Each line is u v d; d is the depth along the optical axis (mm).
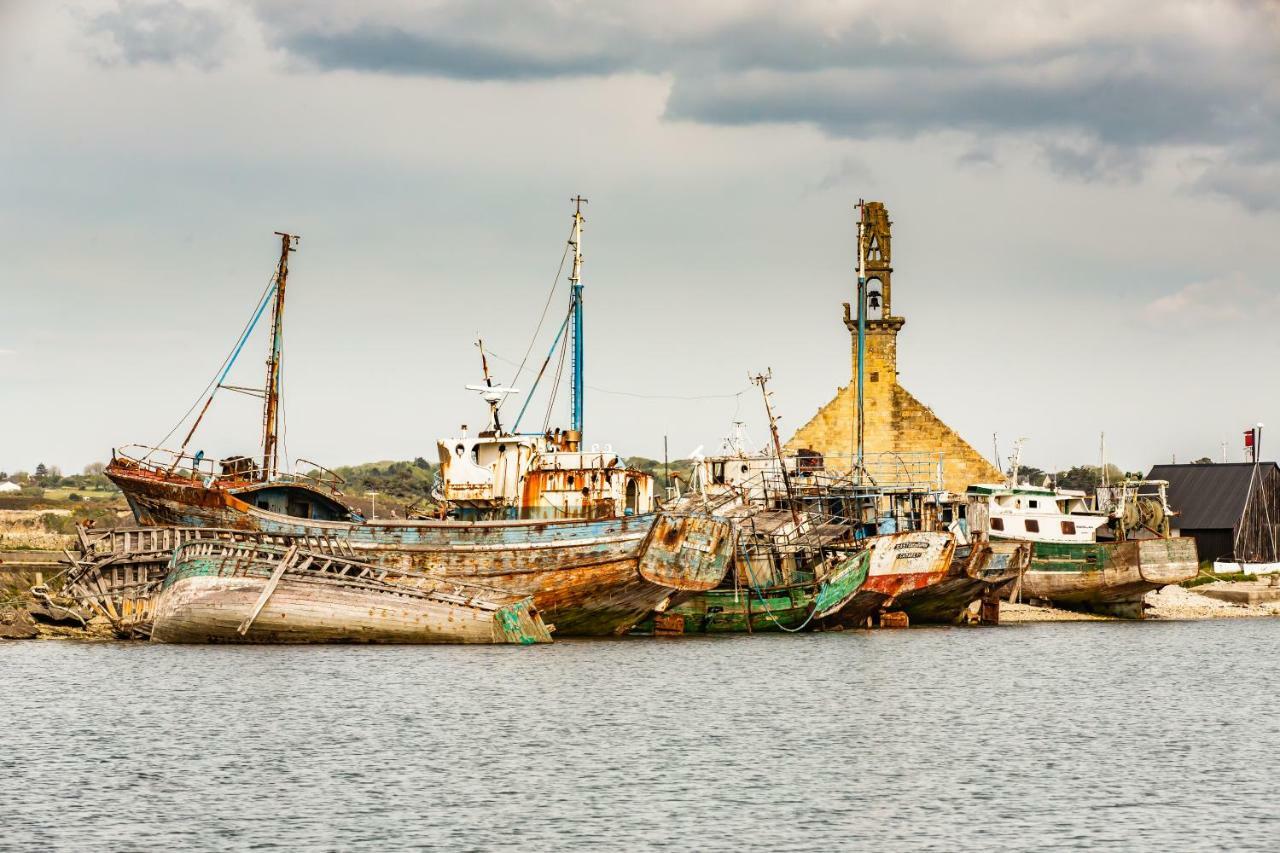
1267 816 91812
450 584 156625
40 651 153375
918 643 179125
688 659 156125
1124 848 85125
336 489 176000
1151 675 154125
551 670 144125
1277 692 142000
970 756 108625
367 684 133250
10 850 82625
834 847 84938
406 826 88062
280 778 98750
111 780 97562
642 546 162625
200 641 155500
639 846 84875
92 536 167875
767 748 110375
